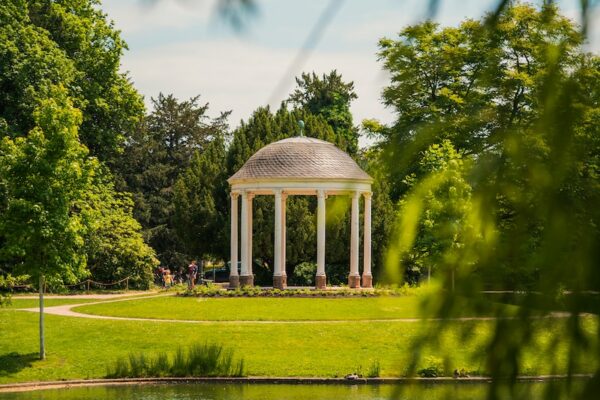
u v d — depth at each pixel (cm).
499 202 330
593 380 292
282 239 7494
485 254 324
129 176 12125
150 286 8981
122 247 8788
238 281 7625
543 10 315
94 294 8156
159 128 12900
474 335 312
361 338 4831
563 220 312
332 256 8200
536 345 301
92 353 4675
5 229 4484
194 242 8800
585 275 303
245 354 4638
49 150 4544
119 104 7806
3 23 6750
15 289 8025
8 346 4788
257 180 7388
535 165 322
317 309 5828
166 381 4259
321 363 4438
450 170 359
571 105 317
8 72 6569
